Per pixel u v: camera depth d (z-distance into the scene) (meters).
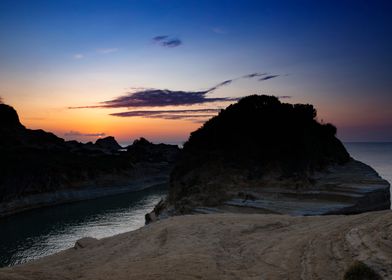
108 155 174.38
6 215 97.00
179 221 34.22
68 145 183.88
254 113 97.38
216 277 17.16
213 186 80.94
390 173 148.75
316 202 66.94
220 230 28.41
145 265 20.38
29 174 112.88
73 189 124.56
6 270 18.33
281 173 82.62
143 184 158.88
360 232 18.27
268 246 22.23
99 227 82.56
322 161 92.75
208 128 101.19
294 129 93.25
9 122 161.25
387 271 13.21
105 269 21.42
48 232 78.81
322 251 18.08
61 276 18.80
